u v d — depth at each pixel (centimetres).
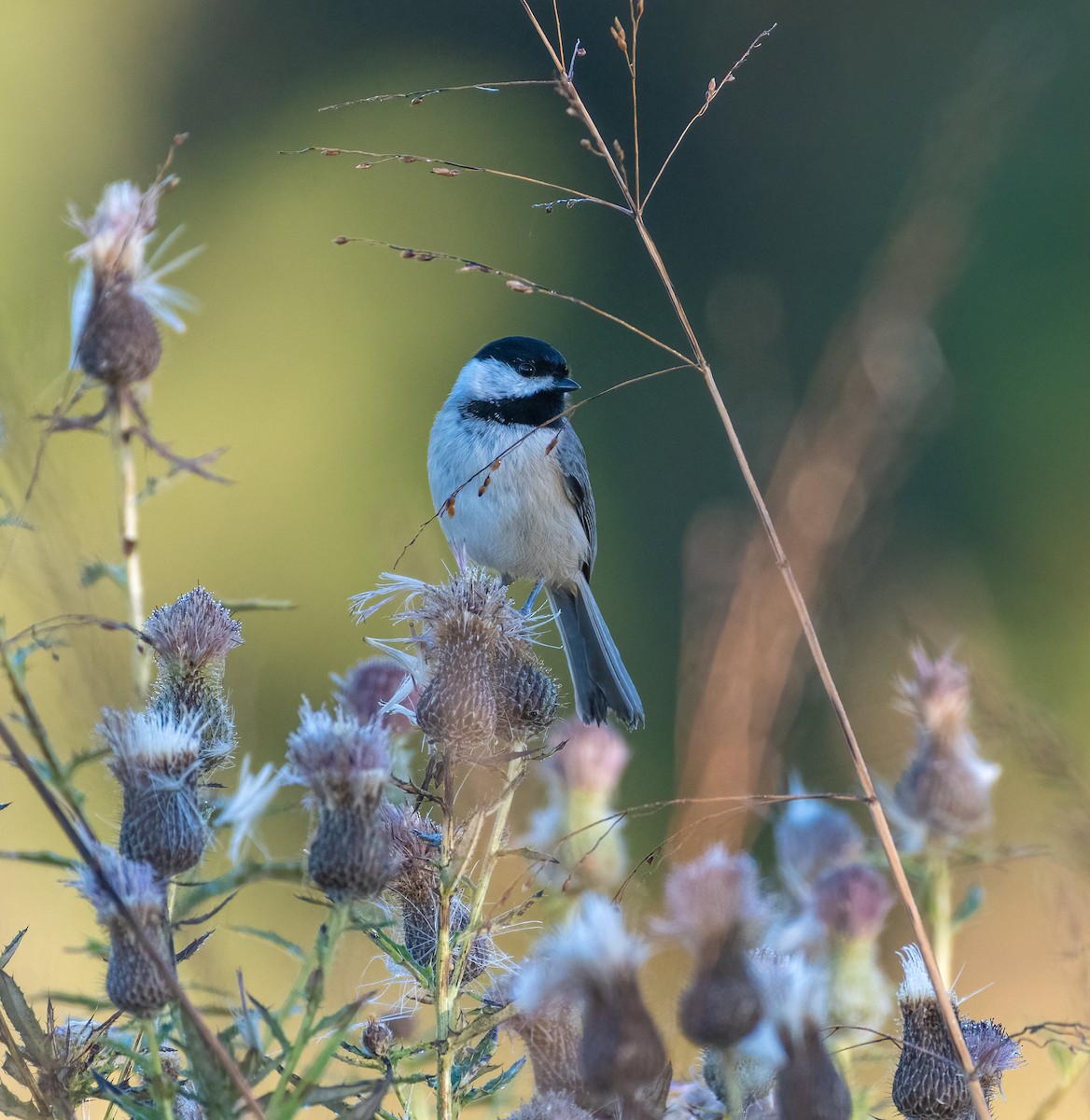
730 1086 438
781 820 656
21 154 2855
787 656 550
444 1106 449
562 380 1079
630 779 2192
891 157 2795
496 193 2981
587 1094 447
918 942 486
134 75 3047
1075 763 521
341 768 438
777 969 451
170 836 459
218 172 3034
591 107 3028
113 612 521
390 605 568
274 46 3123
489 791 543
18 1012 432
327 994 456
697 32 2966
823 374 684
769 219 2864
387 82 3103
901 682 661
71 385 527
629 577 2503
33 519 428
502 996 488
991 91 803
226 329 2817
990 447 2386
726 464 2544
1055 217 2484
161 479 578
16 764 414
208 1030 385
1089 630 2206
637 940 430
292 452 2628
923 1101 472
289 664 2252
